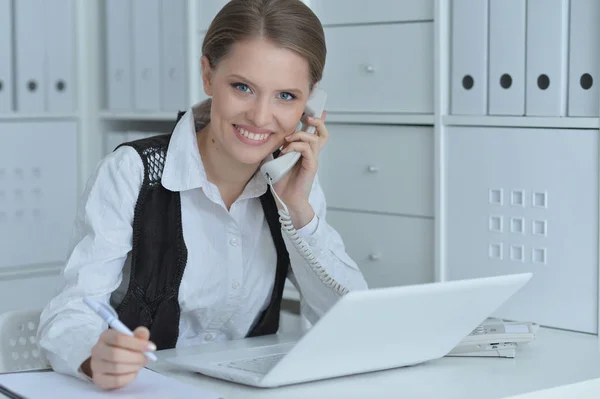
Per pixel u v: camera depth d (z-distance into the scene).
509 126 2.29
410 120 2.50
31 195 3.40
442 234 2.44
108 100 3.46
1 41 3.27
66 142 3.48
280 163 1.88
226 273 1.95
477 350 1.77
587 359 1.78
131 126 3.63
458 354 1.77
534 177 2.25
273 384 1.49
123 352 1.40
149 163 1.86
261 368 1.58
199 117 1.96
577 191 2.17
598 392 1.61
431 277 2.52
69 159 3.49
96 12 3.51
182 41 3.16
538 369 1.68
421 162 2.52
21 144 3.36
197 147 1.90
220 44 1.74
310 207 1.99
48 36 3.38
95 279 1.74
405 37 2.52
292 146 1.91
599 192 2.12
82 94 3.50
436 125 2.43
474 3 2.34
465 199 2.40
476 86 2.35
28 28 3.32
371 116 2.60
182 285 1.91
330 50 2.72
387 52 2.57
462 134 2.39
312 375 1.52
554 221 2.22
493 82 2.32
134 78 3.34
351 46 2.66
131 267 1.84
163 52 3.22
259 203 2.00
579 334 2.16
